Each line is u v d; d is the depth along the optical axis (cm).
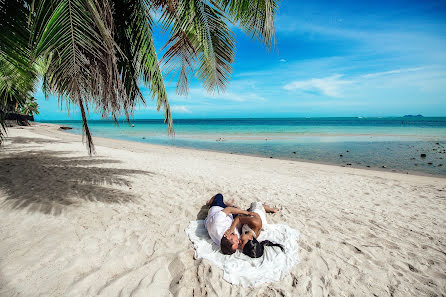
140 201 423
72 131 3509
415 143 1741
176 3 378
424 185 647
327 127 4519
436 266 267
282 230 336
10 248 252
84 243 272
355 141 1942
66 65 257
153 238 298
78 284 209
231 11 450
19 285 201
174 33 398
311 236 329
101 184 501
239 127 4875
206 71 510
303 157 1227
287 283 230
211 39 477
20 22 315
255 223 308
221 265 251
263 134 2836
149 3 353
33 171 580
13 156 793
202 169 786
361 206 465
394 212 434
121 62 394
